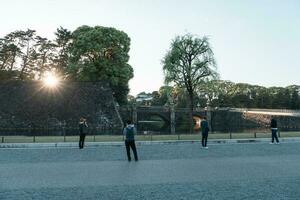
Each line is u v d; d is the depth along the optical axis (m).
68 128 53.56
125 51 72.62
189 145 27.16
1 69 85.88
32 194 10.72
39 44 90.06
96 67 69.38
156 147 25.62
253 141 30.45
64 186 11.95
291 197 9.99
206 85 62.66
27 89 58.94
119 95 75.94
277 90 146.12
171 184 12.13
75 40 72.88
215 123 94.94
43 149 25.06
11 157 20.44
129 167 16.31
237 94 139.62
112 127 55.44
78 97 58.62
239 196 10.18
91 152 22.92
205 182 12.45
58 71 87.81
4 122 53.03
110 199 10.02
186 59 62.09
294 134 38.09
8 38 87.50
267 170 15.12
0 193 10.88
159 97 144.88
